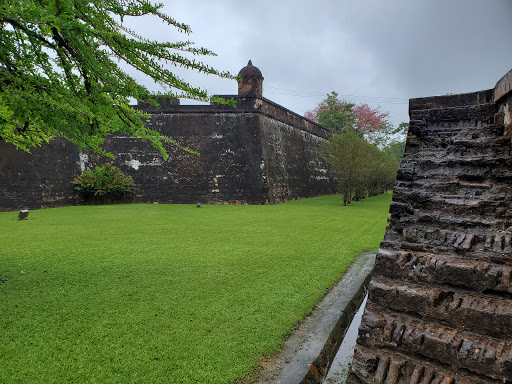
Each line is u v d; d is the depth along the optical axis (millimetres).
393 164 20203
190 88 2506
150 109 13055
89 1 2395
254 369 2037
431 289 2000
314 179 17906
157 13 2389
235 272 3861
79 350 2213
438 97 3111
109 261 4242
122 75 2832
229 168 12984
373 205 12211
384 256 2207
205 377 1954
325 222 7727
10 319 2629
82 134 3232
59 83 2664
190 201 12797
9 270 3822
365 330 1991
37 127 3412
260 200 12672
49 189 10695
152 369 2021
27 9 1957
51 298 3045
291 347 2295
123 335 2406
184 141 13148
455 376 1721
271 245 5266
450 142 2807
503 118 2717
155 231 6336
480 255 2027
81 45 2480
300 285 3443
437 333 1838
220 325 2566
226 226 7031
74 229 6461
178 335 2410
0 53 2613
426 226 2312
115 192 12008
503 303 1811
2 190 9281
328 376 2211
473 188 2418
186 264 4156
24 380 1906
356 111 30438
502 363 1632
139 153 12953
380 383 1843
